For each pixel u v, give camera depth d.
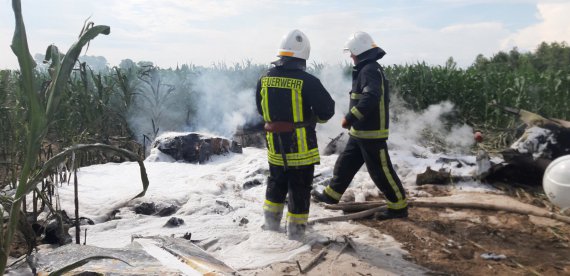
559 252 3.81
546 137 5.55
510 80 10.80
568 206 4.56
